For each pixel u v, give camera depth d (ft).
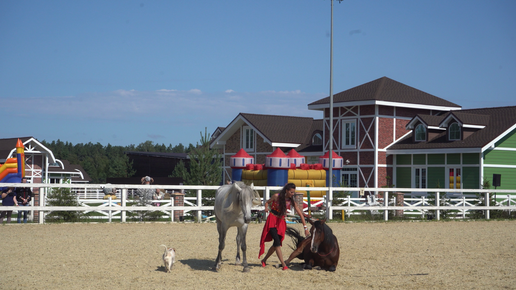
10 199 58.49
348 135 115.03
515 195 86.38
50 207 58.39
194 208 63.62
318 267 32.60
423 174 103.40
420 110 115.03
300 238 33.73
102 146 525.34
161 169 182.39
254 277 29.94
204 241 45.29
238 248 33.94
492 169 93.81
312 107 120.57
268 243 45.37
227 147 139.03
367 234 52.95
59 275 29.63
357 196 102.42
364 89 116.16
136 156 194.70
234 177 91.71
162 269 31.96
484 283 28.45
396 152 106.42
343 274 31.12
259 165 89.35
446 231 57.11
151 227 56.49
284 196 32.35
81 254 36.99
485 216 81.10
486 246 43.93
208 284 27.94
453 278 29.84
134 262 34.17
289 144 124.67
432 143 101.71
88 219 64.39
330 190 70.74
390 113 110.93
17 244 41.32
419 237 50.52
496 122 98.99
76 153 477.36
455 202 86.69
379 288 27.27
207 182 87.45
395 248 42.37
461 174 95.66
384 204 73.67
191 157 89.81
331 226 62.18
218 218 33.06
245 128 134.51
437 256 38.14
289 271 31.94
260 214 65.67
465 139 96.84
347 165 113.60
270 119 135.64
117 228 54.75
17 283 27.37
